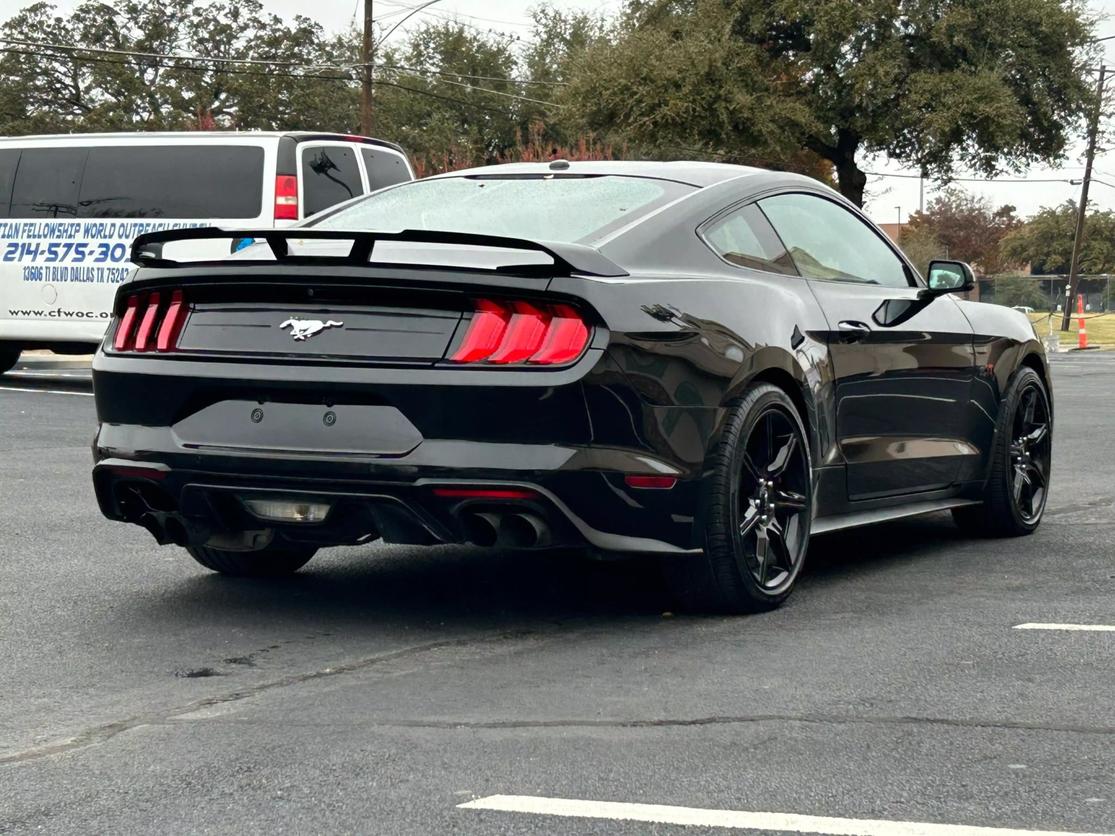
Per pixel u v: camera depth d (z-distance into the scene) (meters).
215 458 4.39
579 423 4.16
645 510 4.33
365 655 4.27
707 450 4.50
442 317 4.25
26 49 62.81
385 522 4.32
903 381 5.67
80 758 3.30
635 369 4.25
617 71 36.62
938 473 5.96
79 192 14.26
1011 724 3.54
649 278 4.45
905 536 6.57
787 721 3.57
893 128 35.97
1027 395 6.59
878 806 2.96
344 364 4.27
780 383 4.95
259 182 13.61
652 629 4.61
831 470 5.20
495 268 4.21
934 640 4.44
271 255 4.57
